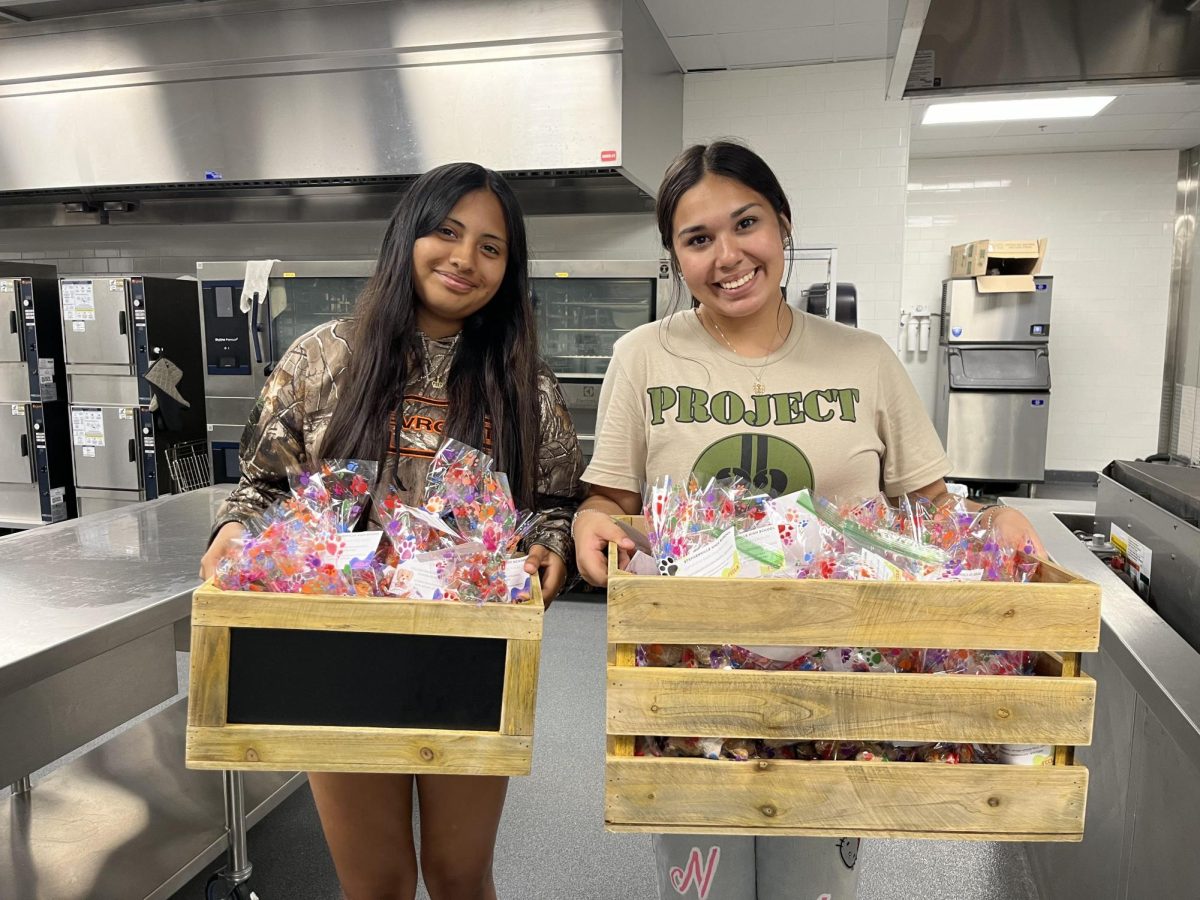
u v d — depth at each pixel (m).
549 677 3.07
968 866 2.02
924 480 1.21
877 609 0.78
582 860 2.03
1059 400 6.95
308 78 3.66
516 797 2.30
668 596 0.78
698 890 1.10
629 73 3.47
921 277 6.95
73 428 4.50
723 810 0.80
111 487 4.52
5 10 3.80
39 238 5.13
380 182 3.83
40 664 1.14
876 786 0.79
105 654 1.34
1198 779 1.02
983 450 6.22
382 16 3.56
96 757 2.14
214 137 3.82
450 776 1.23
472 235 1.15
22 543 1.76
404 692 0.86
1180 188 6.52
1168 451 6.65
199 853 1.79
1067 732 0.77
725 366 1.20
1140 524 1.59
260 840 2.12
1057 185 6.68
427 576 0.90
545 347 3.90
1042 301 6.07
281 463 1.21
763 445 1.17
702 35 4.00
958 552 0.93
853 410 1.18
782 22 3.84
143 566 1.59
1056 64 1.73
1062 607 0.76
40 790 2.00
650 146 3.87
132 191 4.35
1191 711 0.96
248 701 0.86
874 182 4.44
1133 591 1.46
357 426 1.16
